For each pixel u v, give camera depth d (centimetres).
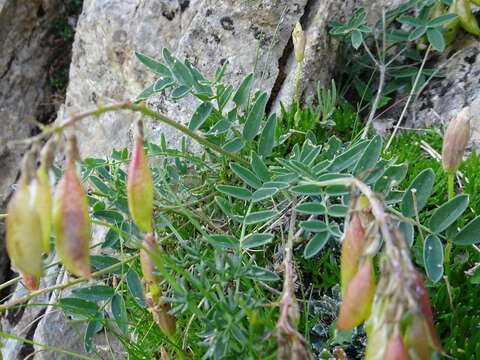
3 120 36
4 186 34
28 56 37
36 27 37
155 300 14
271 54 24
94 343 21
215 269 13
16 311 27
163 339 15
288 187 16
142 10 27
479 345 13
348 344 15
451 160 14
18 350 24
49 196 10
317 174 15
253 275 14
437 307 15
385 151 21
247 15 24
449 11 25
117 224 18
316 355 15
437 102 24
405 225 14
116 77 28
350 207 11
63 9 38
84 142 28
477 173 19
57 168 18
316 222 14
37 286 13
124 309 16
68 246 10
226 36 25
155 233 16
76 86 30
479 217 14
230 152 18
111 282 21
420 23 24
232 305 12
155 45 26
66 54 38
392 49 26
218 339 12
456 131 14
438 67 25
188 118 24
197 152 23
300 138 22
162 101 25
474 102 22
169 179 20
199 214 18
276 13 24
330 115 23
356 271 11
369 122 22
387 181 15
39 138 10
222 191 16
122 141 26
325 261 17
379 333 9
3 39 36
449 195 15
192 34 25
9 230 10
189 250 14
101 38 28
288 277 13
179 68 18
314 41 24
